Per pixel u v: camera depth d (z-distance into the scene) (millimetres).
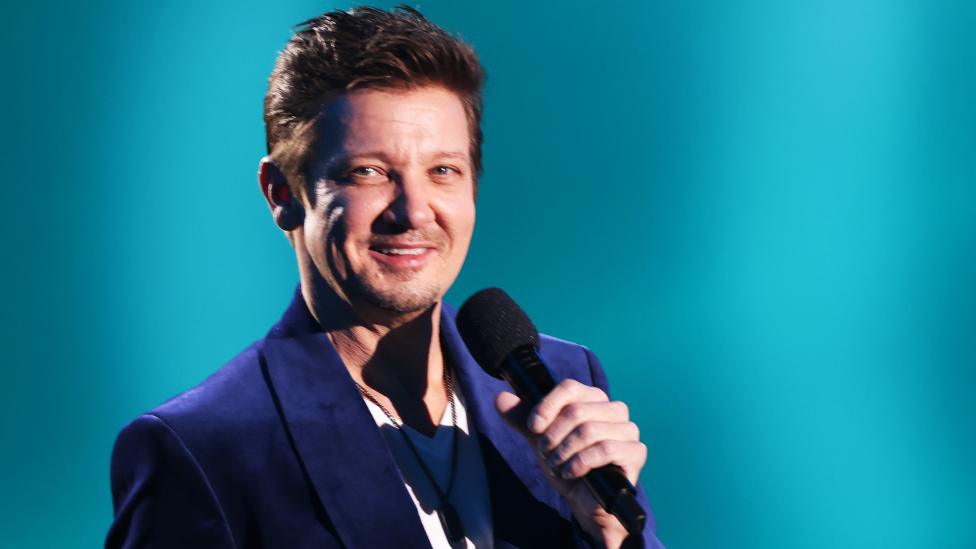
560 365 6312
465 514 5535
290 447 5352
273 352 5621
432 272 5285
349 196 5203
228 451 5258
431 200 5230
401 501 5344
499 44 17844
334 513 5238
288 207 5629
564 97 17938
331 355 5586
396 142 5152
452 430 5750
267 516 5227
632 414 17766
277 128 5480
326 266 5355
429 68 5223
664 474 17406
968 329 17281
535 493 5688
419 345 5641
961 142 17328
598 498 4906
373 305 5320
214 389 5469
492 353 5340
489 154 17984
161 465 5176
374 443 5434
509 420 5172
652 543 5520
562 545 5688
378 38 5207
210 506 5133
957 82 17297
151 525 5137
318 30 5395
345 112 5203
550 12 17812
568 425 4945
